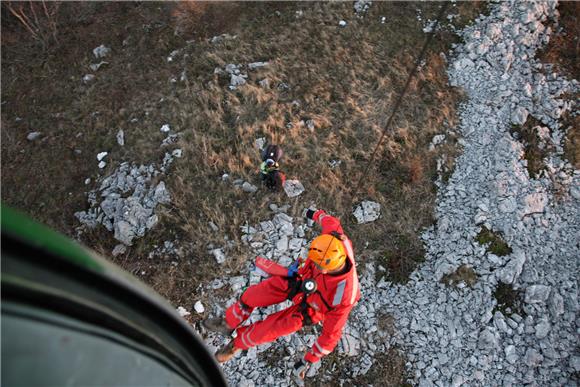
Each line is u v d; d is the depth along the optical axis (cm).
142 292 178
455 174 1009
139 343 177
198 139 1023
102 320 159
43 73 1213
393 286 901
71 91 1175
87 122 1113
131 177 1006
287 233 930
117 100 1136
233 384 807
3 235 137
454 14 1216
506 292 888
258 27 1220
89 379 145
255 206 955
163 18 1262
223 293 888
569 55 1168
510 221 941
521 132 1051
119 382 159
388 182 995
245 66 1145
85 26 1281
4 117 1154
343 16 1228
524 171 998
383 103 1083
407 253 929
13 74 1222
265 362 825
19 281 134
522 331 857
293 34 1197
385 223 954
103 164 1043
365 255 923
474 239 930
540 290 880
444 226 944
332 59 1148
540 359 835
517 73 1128
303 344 837
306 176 988
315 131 1045
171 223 948
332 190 970
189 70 1148
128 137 1067
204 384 239
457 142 1042
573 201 986
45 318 136
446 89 1115
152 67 1179
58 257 148
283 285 458
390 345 848
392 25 1210
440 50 1169
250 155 1006
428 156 1023
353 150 1023
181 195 973
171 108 1091
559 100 1092
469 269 899
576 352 848
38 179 1055
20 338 128
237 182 981
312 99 1084
